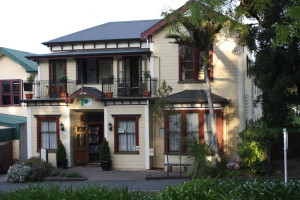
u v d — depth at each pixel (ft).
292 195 27.07
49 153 69.31
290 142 70.79
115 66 70.28
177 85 66.44
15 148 74.43
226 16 51.26
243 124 64.18
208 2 49.93
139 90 67.77
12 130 73.97
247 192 26.89
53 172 61.16
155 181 54.49
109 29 83.35
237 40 60.90
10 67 84.43
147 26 83.66
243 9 50.31
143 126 65.21
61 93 69.21
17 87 83.97
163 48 67.15
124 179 57.00
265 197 26.55
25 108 83.51
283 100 50.06
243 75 65.98
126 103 65.92
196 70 66.03
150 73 67.15
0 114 84.23
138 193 30.45
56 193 30.86
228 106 64.44
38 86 72.18
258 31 54.65
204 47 54.49
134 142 65.98
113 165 66.08
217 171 54.95
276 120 55.88
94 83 71.77
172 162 63.16
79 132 70.95
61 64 73.05
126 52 67.62
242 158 57.31
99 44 75.82
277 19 51.29
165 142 63.16
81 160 71.26
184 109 62.69
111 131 66.59
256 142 55.72
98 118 73.41
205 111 62.28
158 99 62.13
